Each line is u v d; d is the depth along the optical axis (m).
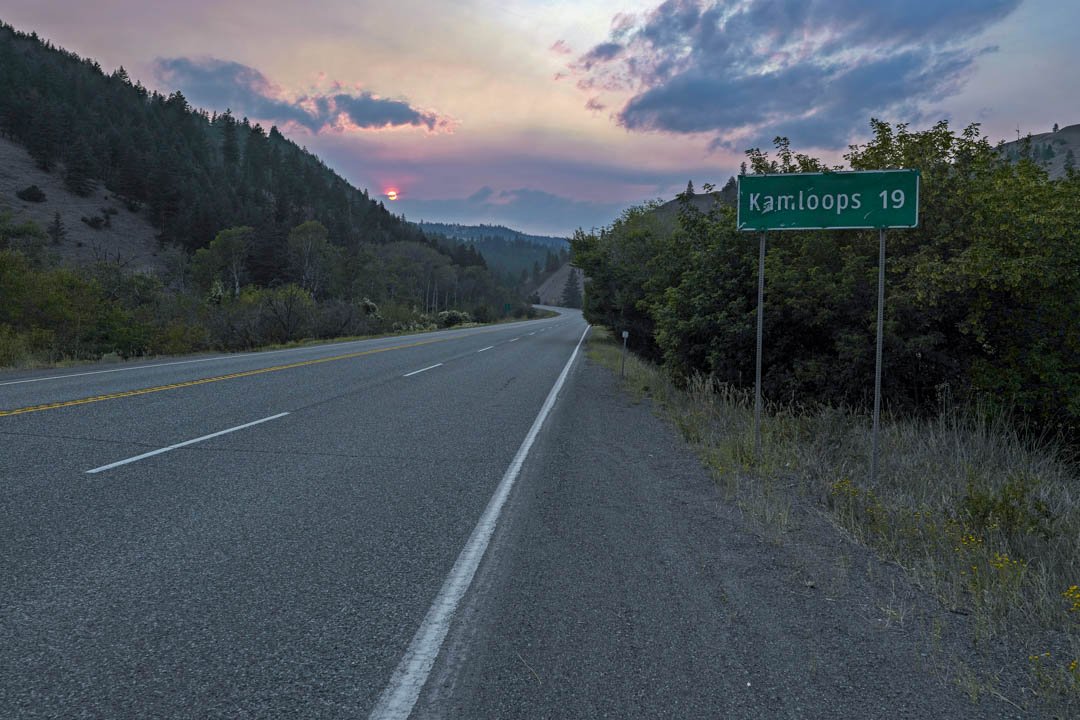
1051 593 3.84
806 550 4.55
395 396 11.82
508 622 3.35
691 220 13.73
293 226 126.94
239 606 3.45
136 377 13.12
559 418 10.21
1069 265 8.69
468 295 134.75
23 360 16.03
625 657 3.02
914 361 9.54
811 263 10.29
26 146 151.38
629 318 28.34
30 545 4.21
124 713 2.50
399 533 4.68
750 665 2.98
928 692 2.79
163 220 137.88
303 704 2.60
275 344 26.95
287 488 5.74
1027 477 6.62
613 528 4.96
